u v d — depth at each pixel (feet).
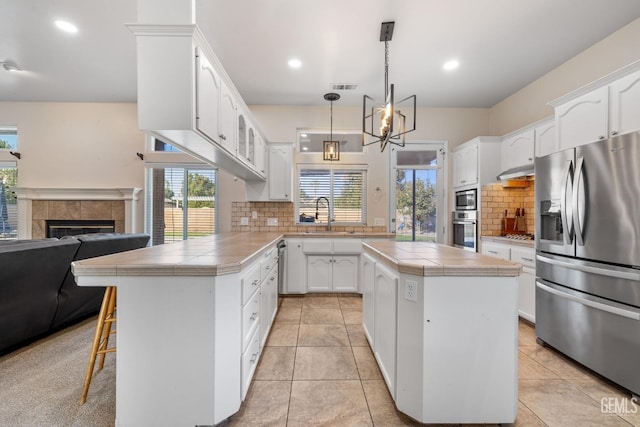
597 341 6.47
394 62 10.12
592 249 6.55
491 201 12.14
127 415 4.83
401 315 5.13
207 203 15.03
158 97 5.35
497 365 4.89
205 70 5.95
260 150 12.28
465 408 4.88
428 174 14.55
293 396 5.82
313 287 12.71
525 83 11.73
